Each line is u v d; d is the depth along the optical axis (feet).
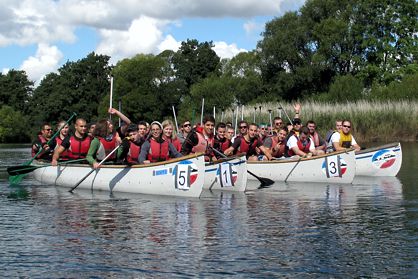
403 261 17.74
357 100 116.47
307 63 160.25
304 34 159.74
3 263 17.85
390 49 160.86
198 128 35.37
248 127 39.86
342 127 43.27
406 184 37.35
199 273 16.75
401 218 24.52
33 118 226.17
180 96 231.71
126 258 18.29
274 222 23.73
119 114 39.24
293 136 40.88
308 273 16.69
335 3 163.73
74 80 234.99
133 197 31.45
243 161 34.06
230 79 183.01
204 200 30.14
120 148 34.76
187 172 31.09
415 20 164.55
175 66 250.16
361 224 23.24
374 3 159.94
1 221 24.35
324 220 24.16
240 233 21.62
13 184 39.34
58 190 35.40
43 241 20.58
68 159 38.50
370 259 17.99
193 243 20.12
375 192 33.45
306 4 167.22
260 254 18.62
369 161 43.34
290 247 19.47
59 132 40.01
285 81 159.53
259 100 165.89
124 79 208.64
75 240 20.68
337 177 38.68
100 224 23.49
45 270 17.17
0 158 74.49
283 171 40.57
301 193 33.30
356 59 159.74
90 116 228.84
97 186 35.24
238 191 34.27
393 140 93.04
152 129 33.24
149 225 23.22
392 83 135.13
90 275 16.69
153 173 32.35
